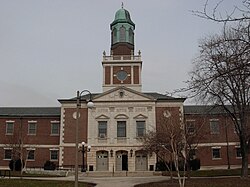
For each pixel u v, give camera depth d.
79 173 46.00
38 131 56.00
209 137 53.06
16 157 52.12
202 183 30.02
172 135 27.06
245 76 7.14
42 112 57.84
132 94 53.66
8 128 56.22
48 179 36.66
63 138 52.75
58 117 56.41
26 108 60.00
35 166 54.44
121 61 57.50
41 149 55.22
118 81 56.94
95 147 52.03
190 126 33.72
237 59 6.92
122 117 52.94
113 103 53.44
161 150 38.41
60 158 52.12
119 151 52.19
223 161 52.97
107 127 52.88
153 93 58.78
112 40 61.69
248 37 6.90
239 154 53.28
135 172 47.16
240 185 27.78
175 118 49.03
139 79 57.03
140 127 52.59
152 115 52.56
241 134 32.44
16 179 35.00
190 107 54.22
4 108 59.75
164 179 36.31
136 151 51.66
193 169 47.78
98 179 37.34
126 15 62.62
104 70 57.47
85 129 52.91
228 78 7.45
